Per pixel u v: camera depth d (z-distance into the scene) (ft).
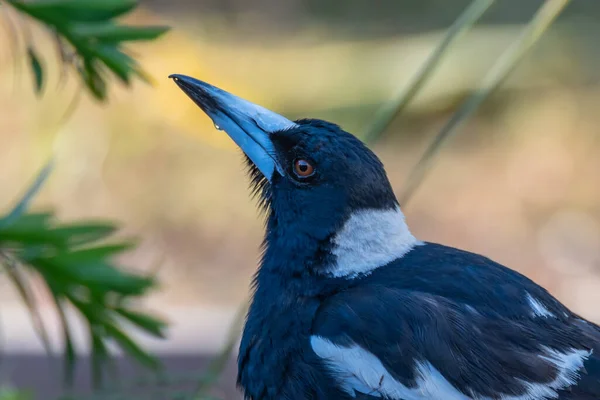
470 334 22.21
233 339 28.19
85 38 24.86
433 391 21.95
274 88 77.51
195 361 39.09
